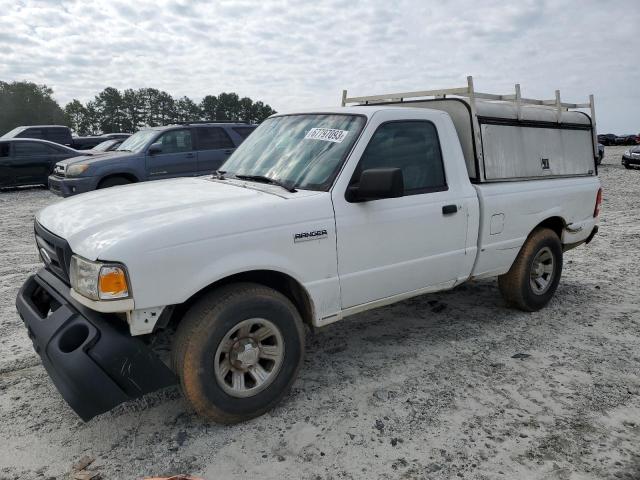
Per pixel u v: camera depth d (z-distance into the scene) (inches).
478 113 169.5
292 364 128.7
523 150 186.1
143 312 107.1
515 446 115.0
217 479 104.5
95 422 124.7
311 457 111.3
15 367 152.9
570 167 208.1
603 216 416.5
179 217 113.2
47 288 127.0
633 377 147.1
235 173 156.5
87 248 106.1
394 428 121.8
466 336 176.6
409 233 147.7
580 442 116.6
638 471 107.0
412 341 172.6
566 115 208.4
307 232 126.6
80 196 146.3
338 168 136.6
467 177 165.8
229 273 114.6
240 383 121.6
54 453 113.0
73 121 4190.5
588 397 135.9
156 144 430.3
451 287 169.8
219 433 119.9
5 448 114.4
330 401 133.9
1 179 592.7
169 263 107.3
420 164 153.6
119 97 4254.4
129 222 112.0
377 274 143.1
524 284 191.2
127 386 106.5
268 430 121.1
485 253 171.9
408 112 152.6
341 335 178.2
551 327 184.7
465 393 137.9
